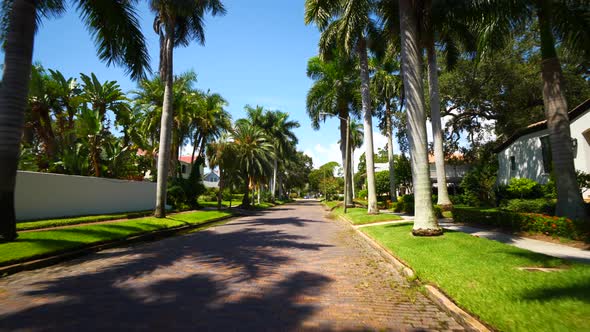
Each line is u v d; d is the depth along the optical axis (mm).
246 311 4367
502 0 9203
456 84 24984
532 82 22562
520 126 23656
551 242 8586
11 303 4680
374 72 26531
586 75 24109
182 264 7449
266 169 38125
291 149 52031
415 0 11336
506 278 5020
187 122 29031
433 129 17969
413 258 7109
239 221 20312
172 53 18312
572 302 3811
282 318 4129
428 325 3947
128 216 18109
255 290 5375
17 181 13508
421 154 10242
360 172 76375
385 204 27500
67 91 25641
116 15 11070
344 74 26094
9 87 8609
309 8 14945
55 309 4418
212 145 29125
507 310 3840
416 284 5777
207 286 5602
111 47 11727
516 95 23328
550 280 4703
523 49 23312
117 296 5020
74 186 16547
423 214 9945
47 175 14922
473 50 16094
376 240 10508
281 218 22656
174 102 27750
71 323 3908
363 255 8711
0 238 8180
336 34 19203
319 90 28250
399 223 13961
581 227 7957
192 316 4168
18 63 8781
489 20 9633
